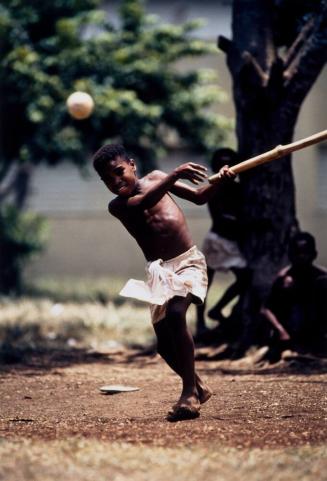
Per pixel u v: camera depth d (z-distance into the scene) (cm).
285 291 1795
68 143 3281
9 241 3572
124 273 4566
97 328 2448
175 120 3381
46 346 2150
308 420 1189
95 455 959
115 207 1229
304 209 4422
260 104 1886
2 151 3475
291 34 2008
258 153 1906
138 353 1994
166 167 4397
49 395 1478
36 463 931
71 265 4606
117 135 3303
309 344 1825
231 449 998
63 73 3247
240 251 1925
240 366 1805
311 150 4406
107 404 1380
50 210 4622
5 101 3378
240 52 1947
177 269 1216
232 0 2020
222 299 1962
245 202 1920
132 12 3362
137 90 3344
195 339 1980
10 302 2950
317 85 4347
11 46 3269
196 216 4484
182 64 4409
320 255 4434
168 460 937
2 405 1387
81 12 3353
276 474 881
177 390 1500
